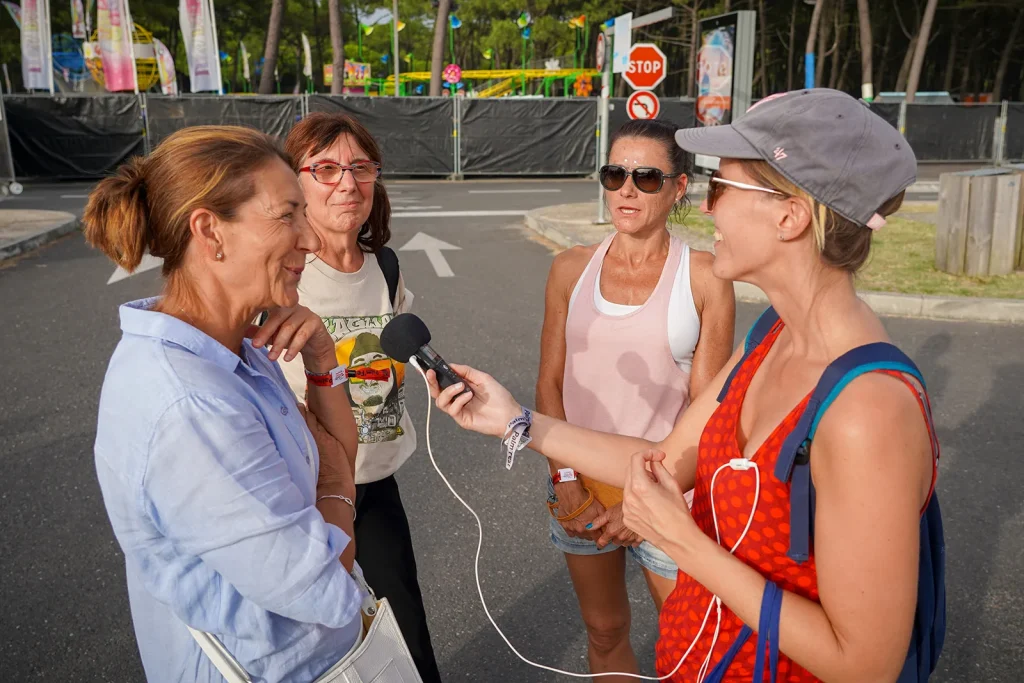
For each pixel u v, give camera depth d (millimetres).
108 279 9047
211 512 1330
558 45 48562
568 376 2570
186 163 1407
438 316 7609
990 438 4938
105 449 1374
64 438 4844
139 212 1430
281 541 1362
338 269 2508
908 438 1245
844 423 1262
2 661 2971
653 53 11172
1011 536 3855
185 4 23734
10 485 4262
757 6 43938
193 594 1406
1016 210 8562
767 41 51594
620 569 2506
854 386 1279
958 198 8609
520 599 3406
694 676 1592
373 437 2518
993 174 8633
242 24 49250
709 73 18312
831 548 1278
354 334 2508
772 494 1396
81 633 3129
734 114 17750
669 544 1467
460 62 61594
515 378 5977
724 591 1400
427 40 61656
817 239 1345
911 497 1244
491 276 9367
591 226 12094
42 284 8805
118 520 1388
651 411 2480
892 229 11734
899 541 1242
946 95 31953
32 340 6758
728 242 1447
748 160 1382
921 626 1402
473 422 1997
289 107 20719
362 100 20938
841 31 45562
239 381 1460
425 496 4238
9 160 17562
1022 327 7340
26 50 21500
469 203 16328
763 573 1435
